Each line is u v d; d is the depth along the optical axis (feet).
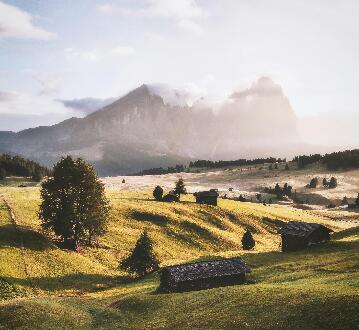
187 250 344.28
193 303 156.66
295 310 125.90
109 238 331.36
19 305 162.40
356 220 565.12
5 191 455.22
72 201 287.07
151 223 387.96
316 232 285.02
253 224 459.32
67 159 292.40
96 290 231.71
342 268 198.49
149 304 168.86
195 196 517.55
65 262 257.96
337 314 116.16
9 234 275.59
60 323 149.38
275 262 250.37
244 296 149.89
